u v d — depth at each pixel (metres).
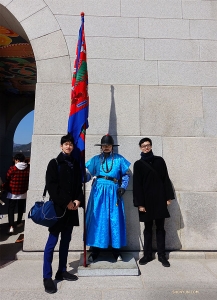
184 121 4.12
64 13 4.25
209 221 3.87
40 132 3.93
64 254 2.88
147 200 3.41
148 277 2.99
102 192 3.24
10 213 4.73
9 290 2.65
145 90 4.16
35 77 9.21
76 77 3.42
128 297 2.54
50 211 2.64
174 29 4.36
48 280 2.65
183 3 4.46
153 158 3.59
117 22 4.30
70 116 3.33
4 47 6.95
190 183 3.95
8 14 4.31
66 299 2.49
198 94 4.21
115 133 4.01
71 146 2.87
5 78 9.28
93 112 4.04
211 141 4.07
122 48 4.25
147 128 4.06
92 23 4.26
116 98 4.11
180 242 3.79
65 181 2.73
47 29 4.19
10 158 11.44
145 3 4.39
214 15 4.46
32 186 3.78
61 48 4.14
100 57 4.19
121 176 3.45
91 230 3.16
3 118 10.78
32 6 4.23
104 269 3.02
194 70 4.28
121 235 3.19
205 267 3.33
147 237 3.47
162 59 4.27
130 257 3.45
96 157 3.48
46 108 4.00
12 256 3.64
